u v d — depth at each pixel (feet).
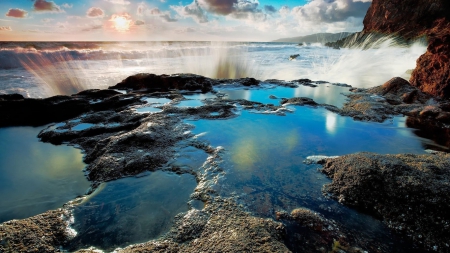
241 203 8.14
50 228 6.88
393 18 133.08
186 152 11.75
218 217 7.30
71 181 9.92
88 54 59.72
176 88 25.77
